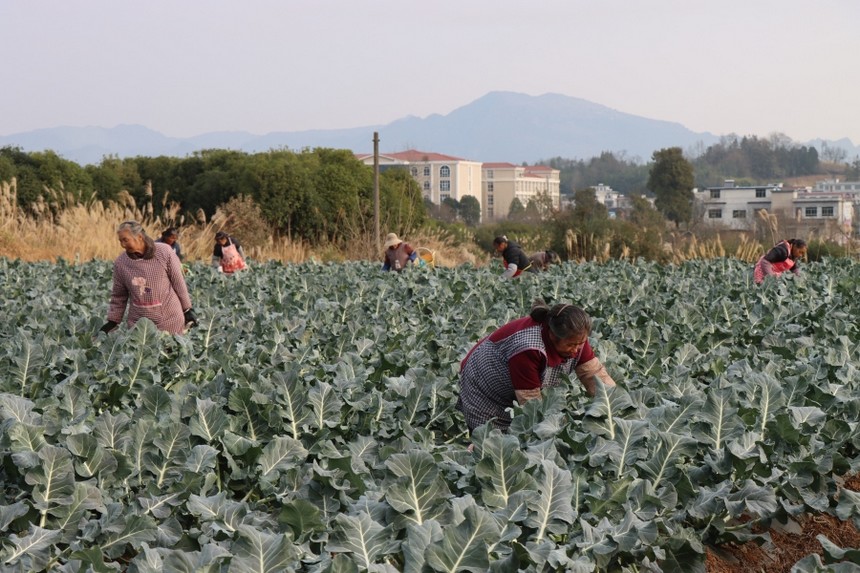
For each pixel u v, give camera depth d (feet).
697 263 62.28
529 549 12.62
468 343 25.57
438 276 50.78
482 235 140.46
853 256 74.23
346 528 12.42
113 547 13.78
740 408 18.58
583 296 38.99
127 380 21.71
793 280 44.16
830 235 82.17
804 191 334.44
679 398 20.53
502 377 18.16
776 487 16.69
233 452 16.34
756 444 17.02
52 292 40.81
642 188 607.37
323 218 104.94
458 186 476.54
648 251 88.63
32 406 16.98
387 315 33.06
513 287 42.83
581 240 90.38
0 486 15.33
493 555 12.61
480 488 14.76
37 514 14.24
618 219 95.35
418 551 11.84
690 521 16.16
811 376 21.56
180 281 27.94
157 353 22.98
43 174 113.80
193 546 13.78
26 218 79.46
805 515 18.15
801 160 598.34
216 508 13.98
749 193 325.62
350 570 11.32
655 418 17.79
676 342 27.30
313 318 33.40
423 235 96.58
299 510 13.30
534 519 13.35
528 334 17.62
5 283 45.62
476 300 37.04
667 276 52.54
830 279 44.01
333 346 27.45
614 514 14.78
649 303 37.17
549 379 18.45
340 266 61.98
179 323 28.02
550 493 13.78
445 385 20.49
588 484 15.25
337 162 117.70
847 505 14.53
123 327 27.17
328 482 14.70
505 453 14.21
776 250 47.03
